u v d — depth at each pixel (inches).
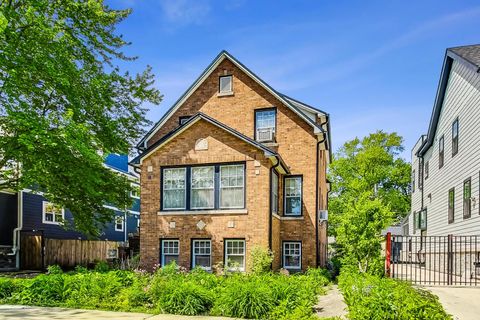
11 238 949.8
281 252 761.0
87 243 1025.5
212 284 483.8
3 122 667.4
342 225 654.5
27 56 618.8
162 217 716.0
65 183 712.4
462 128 749.3
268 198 666.2
